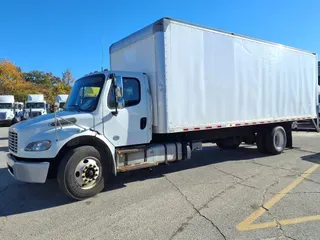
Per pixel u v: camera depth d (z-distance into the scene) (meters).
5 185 6.19
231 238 3.46
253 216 4.11
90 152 5.18
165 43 5.96
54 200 5.17
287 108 9.13
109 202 4.95
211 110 6.86
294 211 4.24
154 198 5.07
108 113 5.53
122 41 7.09
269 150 8.94
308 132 16.08
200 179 6.25
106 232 3.77
